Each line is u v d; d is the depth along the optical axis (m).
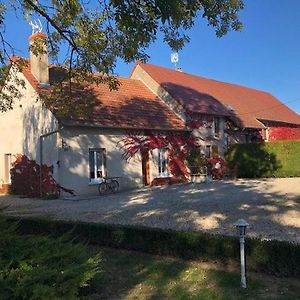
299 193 18.36
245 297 6.04
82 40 10.52
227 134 32.97
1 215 6.95
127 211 14.91
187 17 8.09
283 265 6.75
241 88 44.53
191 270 7.43
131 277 7.36
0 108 19.27
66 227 9.94
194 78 38.22
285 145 29.89
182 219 12.54
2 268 5.69
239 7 8.99
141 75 31.81
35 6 9.82
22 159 23.77
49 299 5.36
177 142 27.94
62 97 14.28
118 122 23.94
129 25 6.46
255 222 11.48
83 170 22.12
